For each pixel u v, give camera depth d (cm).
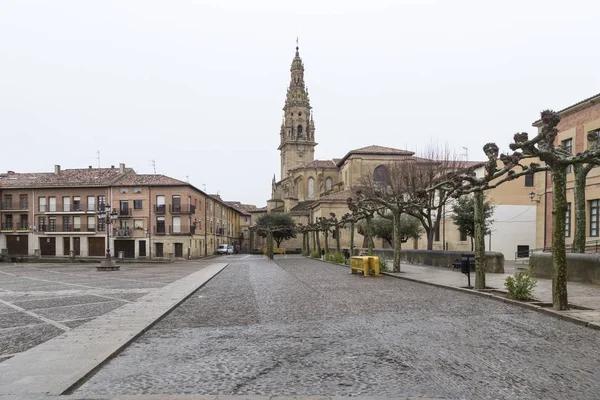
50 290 1897
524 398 539
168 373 665
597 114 2583
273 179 9775
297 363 704
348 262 3578
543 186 3128
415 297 1480
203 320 1124
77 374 639
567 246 2816
